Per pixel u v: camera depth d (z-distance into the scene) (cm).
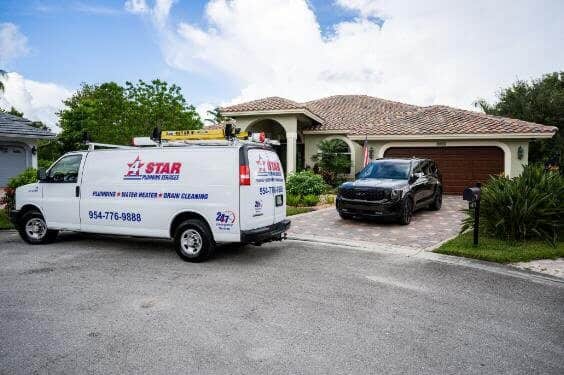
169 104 2703
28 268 648
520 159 1656
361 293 537
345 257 742
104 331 409
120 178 750
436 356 366
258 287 556
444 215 1264
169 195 706
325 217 1216
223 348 375
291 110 1988
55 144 2966
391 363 352
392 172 1210
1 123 1966
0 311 462
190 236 695
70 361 348
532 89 2633
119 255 742
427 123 1881
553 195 859
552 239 826
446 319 454
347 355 365
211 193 673
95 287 550
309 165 2319
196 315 453
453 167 1764
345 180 2200
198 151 687
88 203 779
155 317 446
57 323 429
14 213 845
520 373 340
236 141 698
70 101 3894
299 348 377
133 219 739
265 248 816
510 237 859
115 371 332
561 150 2298
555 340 405
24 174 1127
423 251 788
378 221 1144
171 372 332
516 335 415
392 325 434
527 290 563
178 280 586
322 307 483
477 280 606
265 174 722
